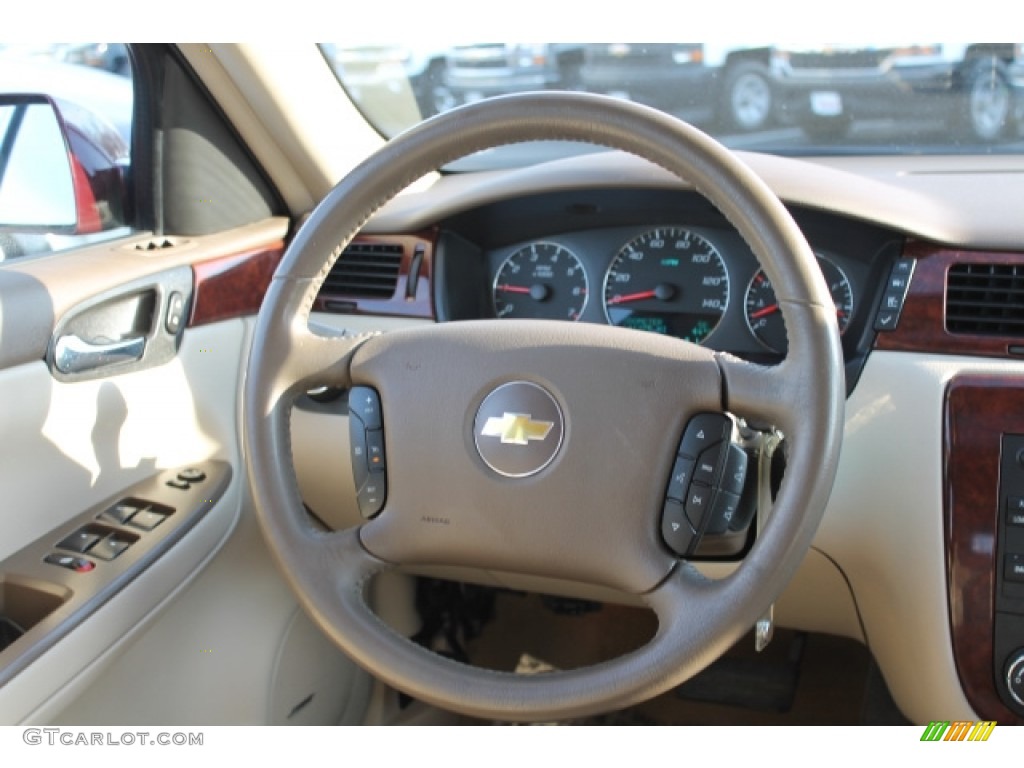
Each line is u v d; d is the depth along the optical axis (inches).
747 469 38.4
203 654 54.4
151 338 52.9
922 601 47.9
